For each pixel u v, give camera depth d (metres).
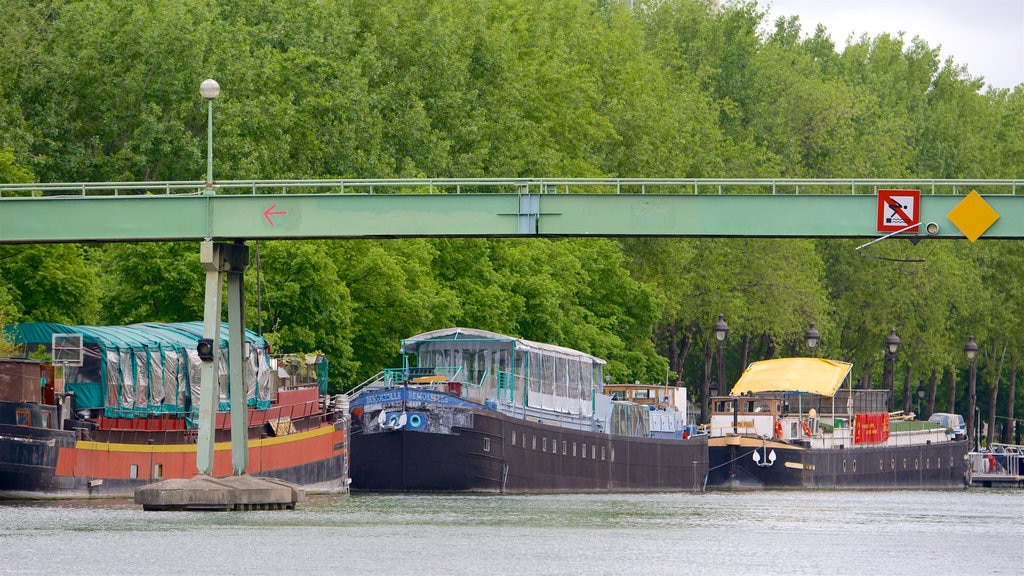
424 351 193.25
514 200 134.62
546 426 193.25
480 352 192.00
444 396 180.75
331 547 111.50
